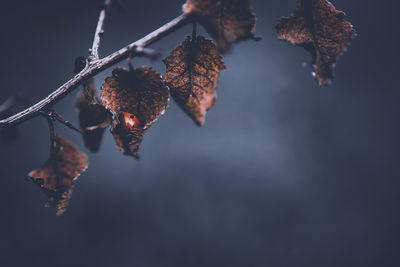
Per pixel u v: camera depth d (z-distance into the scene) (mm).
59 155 574
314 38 560
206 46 554
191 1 548
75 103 583
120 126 563
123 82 556
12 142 626
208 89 558
